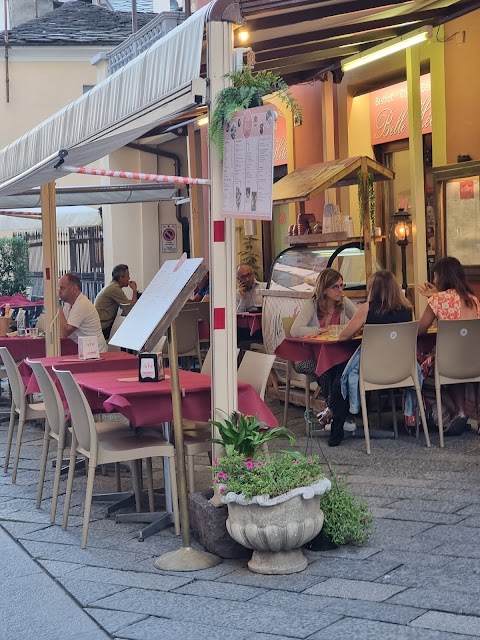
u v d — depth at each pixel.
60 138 8.06
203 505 5.62
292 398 9.91
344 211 12.80
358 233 12.67
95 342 7.98
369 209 9.93
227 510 5.48
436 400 8.23
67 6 23.47
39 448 9.05
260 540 5.07
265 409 6.07
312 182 9.98
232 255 5.70
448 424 8.36
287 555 5.17
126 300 13.05
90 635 4.50
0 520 6.63
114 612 4.78
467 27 10.24
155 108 6.16
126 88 6.64
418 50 10.59
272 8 5.65
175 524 6.05
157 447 6.02
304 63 11.53
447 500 6.34
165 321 5.34
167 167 18.38
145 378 6.41
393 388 8.22
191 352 11.17
